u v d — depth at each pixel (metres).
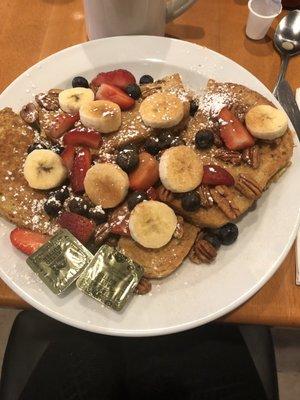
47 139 0.30
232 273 0.25
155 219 0.25
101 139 0.28
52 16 0.35
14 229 0.26
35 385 0.30
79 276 0.24
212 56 0.31
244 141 0.27
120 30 0.32
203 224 0.26
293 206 0.26
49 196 0.27
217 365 0.31
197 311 0.23
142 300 0.24
